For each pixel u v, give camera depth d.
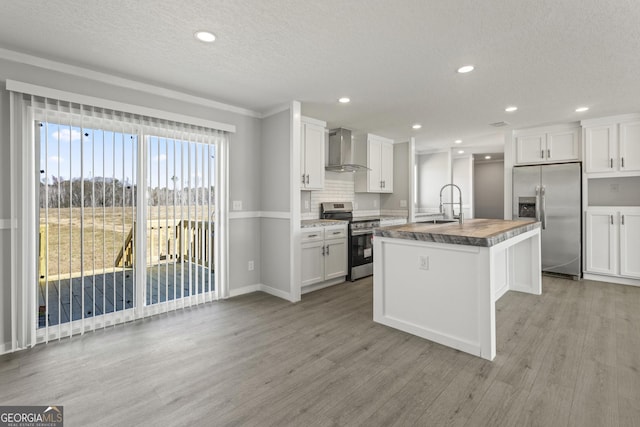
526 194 4.63
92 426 1.54
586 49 2.28
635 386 1.84
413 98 3.37
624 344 2.37
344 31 2.06
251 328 2.76
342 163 4.79
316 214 4.84
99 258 2.71
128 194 2.86
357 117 4.15
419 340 2.49
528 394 1.78
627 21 1.92
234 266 3.71
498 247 2.30
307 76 2.79
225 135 3.54
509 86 3.03
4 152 2.29
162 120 3.05
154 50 2.31
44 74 2.43
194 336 2.59
